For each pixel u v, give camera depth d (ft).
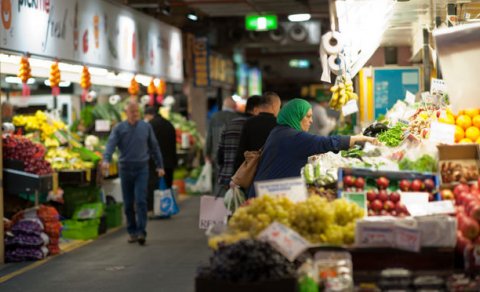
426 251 22.41
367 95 51.19
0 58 50.01
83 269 43.29
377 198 25.36
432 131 29.37
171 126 66.64
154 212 66.59
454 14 35.17
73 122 72.28
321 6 96.27
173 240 54.08
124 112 73.92
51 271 42.86
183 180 88.89
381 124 39.45
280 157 32.09
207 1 88.02
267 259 21.47
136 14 71.20
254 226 23.48
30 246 46.47
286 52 155.12
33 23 48.83
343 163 29.43
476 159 27.25
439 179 26.04
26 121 56.75
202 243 52.42
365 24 34.94
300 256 23.20
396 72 51.03
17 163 47.50
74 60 55.72
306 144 31.91
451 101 26.14
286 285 21.22
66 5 54.29
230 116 55.98
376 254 22.53
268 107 40.37
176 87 103.96
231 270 21.35
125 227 61.62
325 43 34.73
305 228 23.62
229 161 44.98
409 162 26.53
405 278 21.29
